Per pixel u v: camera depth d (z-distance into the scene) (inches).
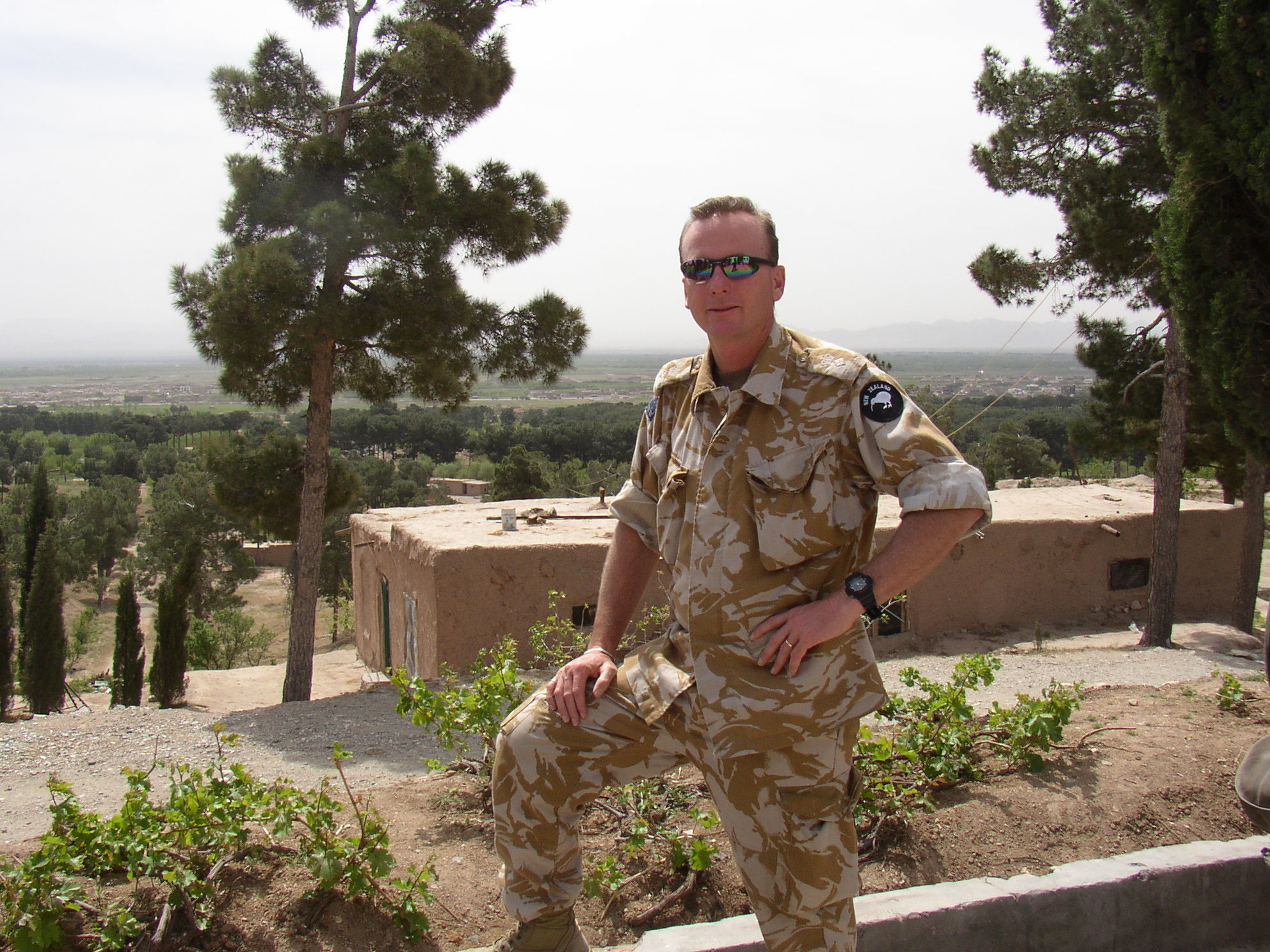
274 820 112.8
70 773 252.4
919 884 119.0
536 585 404.2
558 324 435.5
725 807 76.8
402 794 149.7
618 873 115.0
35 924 92.5
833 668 75.3
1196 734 162.7
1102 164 466.3
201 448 444.1
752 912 113.3
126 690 553.6
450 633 398.6
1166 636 446.9
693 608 77.4
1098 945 110.7
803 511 75.2
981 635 470.6
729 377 81.7
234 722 302.0
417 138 451.2
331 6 463.5
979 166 515.5
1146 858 117.0
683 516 81.0
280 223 420.8
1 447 4313.5
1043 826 130.8
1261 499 490.6
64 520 2326.5
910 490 70.6
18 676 741.3
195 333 414.0
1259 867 117.9
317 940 101.7
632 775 82.8
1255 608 549.3
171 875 97.9
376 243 389.7
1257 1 270.8
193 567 474.0
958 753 148.6
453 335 404.8
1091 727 170.6
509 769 83.0
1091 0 456.1
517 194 433.7
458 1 443.5
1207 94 298.0
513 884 84.5
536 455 2854.3
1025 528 483.8
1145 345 543.5
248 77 447.2
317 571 437.1
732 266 76.1
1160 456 453.4
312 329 377.1
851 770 77.5
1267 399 303.0
